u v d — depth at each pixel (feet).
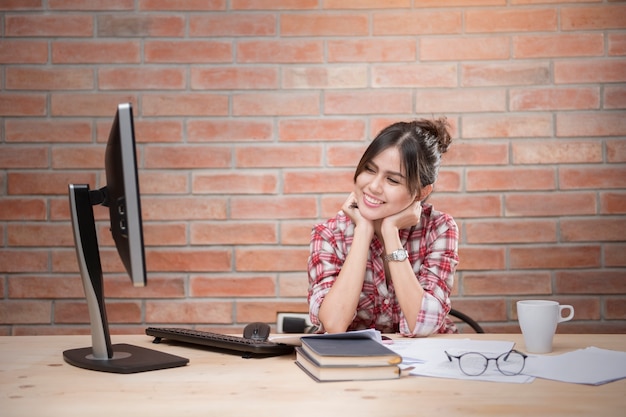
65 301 8.82
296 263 8.81
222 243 8.82
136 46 8.82
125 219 4.21
